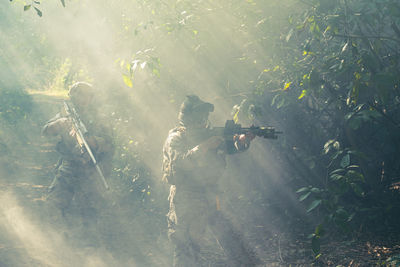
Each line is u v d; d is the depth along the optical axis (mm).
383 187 5262
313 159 5660
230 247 5148
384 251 4496
